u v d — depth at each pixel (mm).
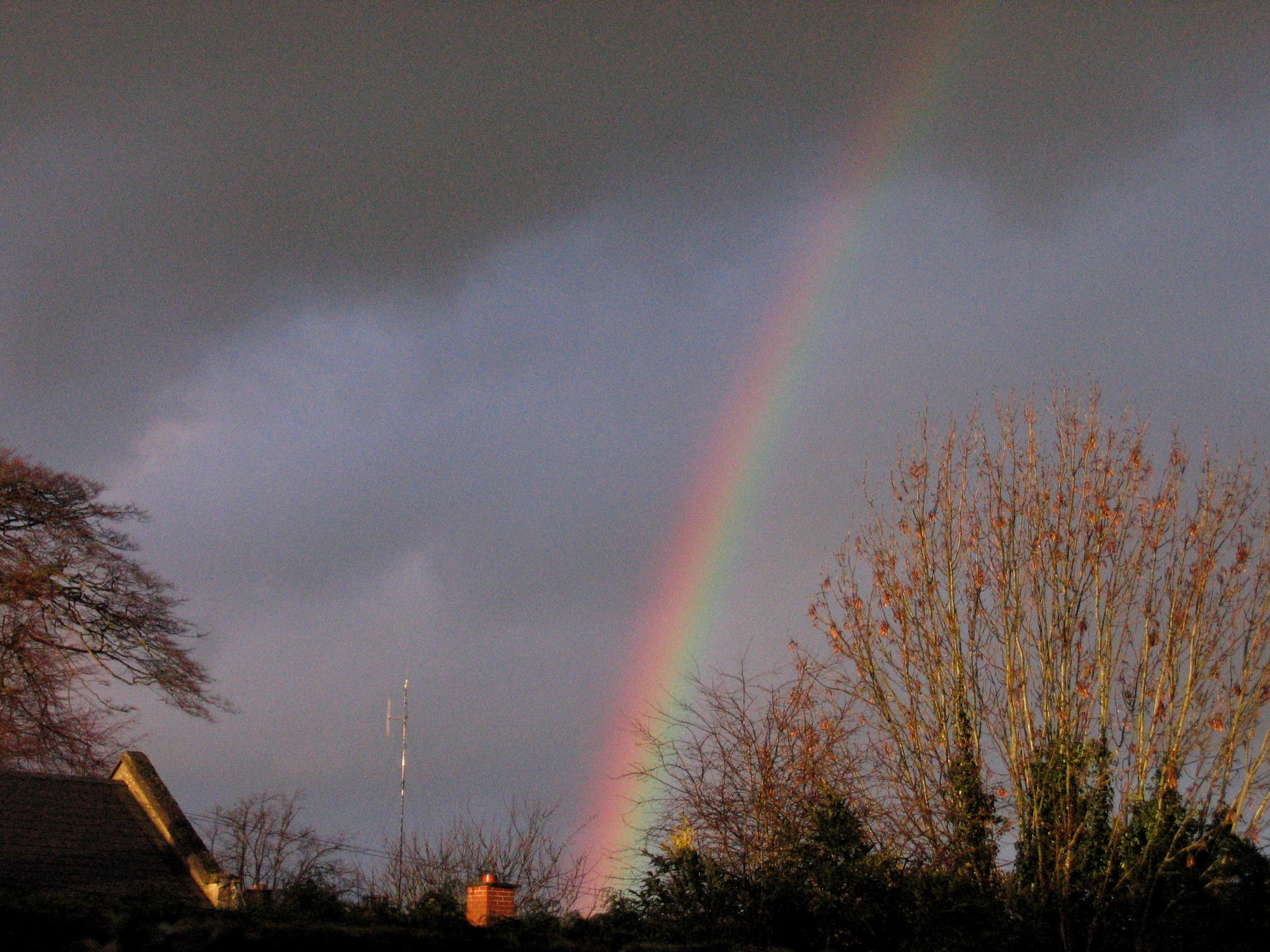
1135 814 18016
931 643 19812
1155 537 18719
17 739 27078
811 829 17812
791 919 16953
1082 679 18625
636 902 17719
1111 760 18375
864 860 17281
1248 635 17891
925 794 19031
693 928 16875
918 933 16484
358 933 12594
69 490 30922
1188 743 17766
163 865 24641
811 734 18641
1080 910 17797
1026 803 18625
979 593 19656
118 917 11086
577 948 14430
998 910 17281
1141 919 17500
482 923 16172
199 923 11562
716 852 17984
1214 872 17125
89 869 23359
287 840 38688
